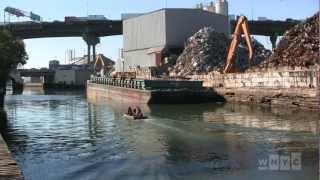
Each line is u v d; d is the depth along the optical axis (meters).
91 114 80.00
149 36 169.00
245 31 114.38
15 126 63.47
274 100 91.19
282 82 90.06
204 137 47.47
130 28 181.38
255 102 95.62
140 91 102.62
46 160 38.88
